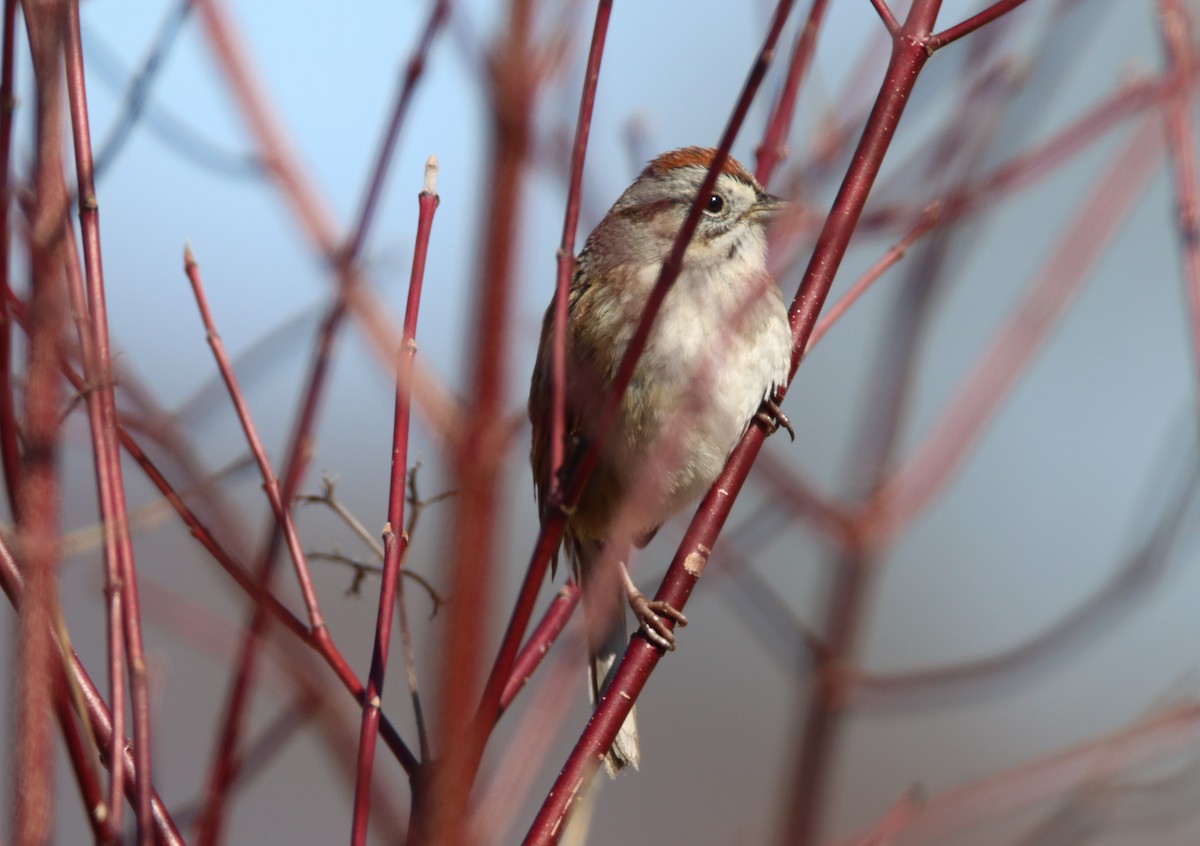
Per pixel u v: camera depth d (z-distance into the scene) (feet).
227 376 18.08
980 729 46.85
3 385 14.85
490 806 16.63
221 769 16.71
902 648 46.01
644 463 24.66
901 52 19.83
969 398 25.41
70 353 16.66
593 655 24.86
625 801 46.78
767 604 24.61
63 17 13.03
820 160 22.41
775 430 25.04
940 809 24.13
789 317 20.43
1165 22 22.93
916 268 25.23
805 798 23.72
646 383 25.04
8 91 14.40
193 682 45.98
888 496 24.72
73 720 14.51
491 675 14.71
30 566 12.87
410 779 17.22
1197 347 21.93
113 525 14.55
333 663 17.35
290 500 17.63
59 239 13.06
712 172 14.69
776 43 14.39
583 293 27.02
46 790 12.51
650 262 26.68
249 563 19.20
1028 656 24.61
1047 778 24.20
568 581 21.11
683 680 49.49
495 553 11.50
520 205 11.59
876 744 45.75
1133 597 24.71
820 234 20.63
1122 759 24.20
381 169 16.76
